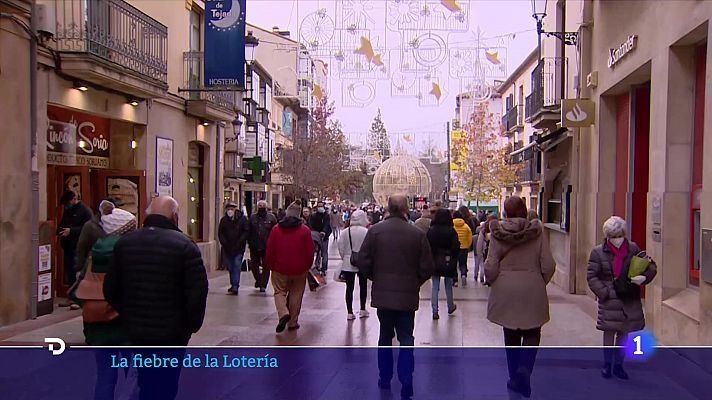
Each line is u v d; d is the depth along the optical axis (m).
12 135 9.49
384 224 6.42
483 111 37.78
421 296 13.20
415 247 6.29
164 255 4.63
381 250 6.30
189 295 4.64
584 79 13.39
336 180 49.00
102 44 11.45
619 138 12.32
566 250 14.34
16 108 9.59
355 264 9.70
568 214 14.10
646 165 11.28
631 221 11.34
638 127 11.36
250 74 28.88
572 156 14.05
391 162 45.03
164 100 15.13
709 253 6.88
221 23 15.29
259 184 30.11
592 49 13.16
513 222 6.07
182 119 16.31
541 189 19.27
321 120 44.59
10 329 8.98
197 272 4.67
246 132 29.64
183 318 4.71
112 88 12.43
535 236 6.03
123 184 13.15
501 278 6.03
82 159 12.61
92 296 5.02
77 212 10.91
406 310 6.19
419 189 44.62
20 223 9.62
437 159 53.22
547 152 18.00
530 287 5.95
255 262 13.45
